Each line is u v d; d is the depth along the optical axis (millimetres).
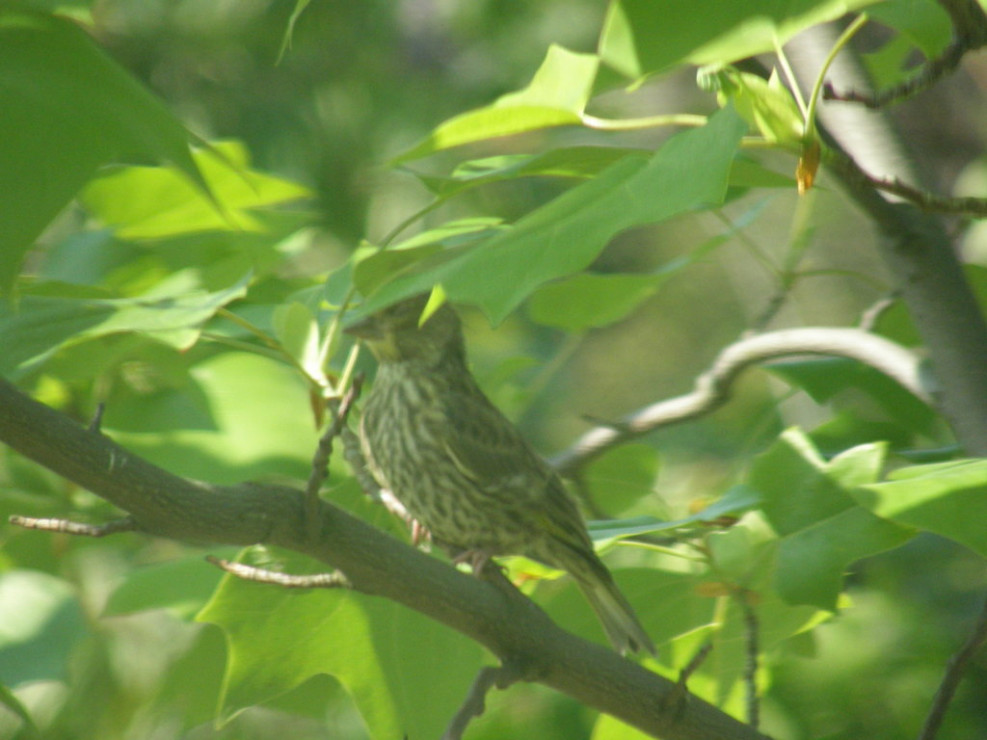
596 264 20531
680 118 5562
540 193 17156
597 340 20484
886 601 10602
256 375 8172
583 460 8609
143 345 7898
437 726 6898
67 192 3619
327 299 7160
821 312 18203
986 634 6035
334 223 16672
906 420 7816
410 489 8641
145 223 7492
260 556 6625
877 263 18031
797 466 6043
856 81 7191
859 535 5855
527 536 8438
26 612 7762
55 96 3654
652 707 6320
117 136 3703
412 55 18156
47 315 6062
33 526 5320
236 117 16688
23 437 5223
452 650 6934
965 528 5066
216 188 7312
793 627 6871
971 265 7840
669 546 7148
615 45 4039
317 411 6680
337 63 17266
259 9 16656
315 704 8203
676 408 8367
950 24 5391
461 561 7355
